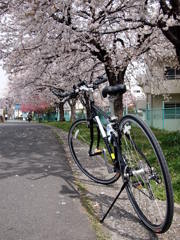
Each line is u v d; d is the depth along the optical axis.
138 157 2.23
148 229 2.27
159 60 12.69
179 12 5.78
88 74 12.41
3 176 3.87
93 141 3.63
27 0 5.60
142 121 2.13
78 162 3.96
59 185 3.43
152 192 2.20
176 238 2.16
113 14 7.73
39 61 9.29
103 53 9.15
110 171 2.97
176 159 4.91
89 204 2.79
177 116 16.33
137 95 26.44
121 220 2.47
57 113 44.25
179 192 3.29
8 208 2.68
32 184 3.47
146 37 8.70
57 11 6.28
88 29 7.27
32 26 6.63
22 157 5.28
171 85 17.89
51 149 6.29
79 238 2.09
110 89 2.66
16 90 21.53
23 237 2.10
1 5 6.57
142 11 6.79
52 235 2.13
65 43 7.73
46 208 2.67
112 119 2.73
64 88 13.05
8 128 14.23
